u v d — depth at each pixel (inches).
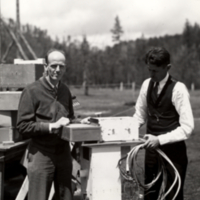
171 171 146.3
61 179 142.9
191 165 284.7
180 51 2763.3
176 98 142.3
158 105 146.2
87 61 1736.0
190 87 2524.6
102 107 826.8
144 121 160.7
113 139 141.3
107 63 2674.7
